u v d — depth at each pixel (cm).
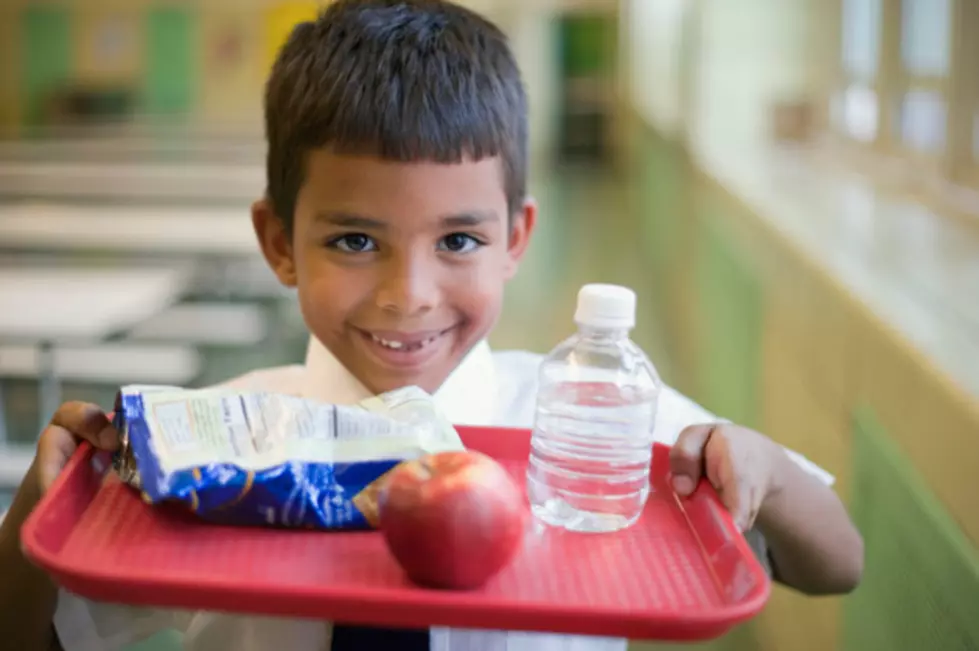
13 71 575
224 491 66
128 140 516
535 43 882
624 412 79
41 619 82
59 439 75
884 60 237
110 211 330
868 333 119
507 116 88
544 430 78
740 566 60
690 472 76
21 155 456
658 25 605
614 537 69
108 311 211
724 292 254
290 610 55
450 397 94
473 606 54
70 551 63
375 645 79
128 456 69
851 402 128
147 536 66
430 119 80
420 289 81
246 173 395
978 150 186
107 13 571
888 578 112
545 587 61
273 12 571
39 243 282
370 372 87
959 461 89
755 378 204
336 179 81
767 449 84
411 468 61
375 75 83
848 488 130
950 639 92
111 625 88
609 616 54
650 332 383
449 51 87
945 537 93
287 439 70
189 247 281
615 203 708
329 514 67
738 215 229
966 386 91
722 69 334
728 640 185
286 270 98
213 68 581
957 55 183
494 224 85
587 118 941
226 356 334
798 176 259
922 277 138
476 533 58
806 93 325
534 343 366
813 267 149
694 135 344
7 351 277
